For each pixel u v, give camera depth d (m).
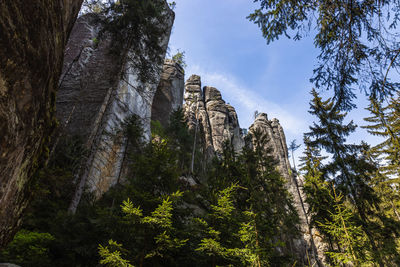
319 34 4.96
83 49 25.97
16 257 6.62
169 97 40.66
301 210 42.62
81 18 28.77
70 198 12.57
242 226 10.07
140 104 24.47
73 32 27.53
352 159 16.61
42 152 2.36
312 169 20.69
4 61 1.25
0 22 1.17
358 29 4.44
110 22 13.66
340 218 12.59
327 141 17.62
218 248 7.57
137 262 6.77
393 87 4.43
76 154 14.35
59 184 12.18
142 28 14.24
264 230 10.72
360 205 15.20
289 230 20.22
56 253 7.55
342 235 12.20
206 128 53.59
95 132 11.98
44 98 1.98
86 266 7.14
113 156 18.14
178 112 33.78
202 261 7.91
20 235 7.66
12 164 1.64
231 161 18.88
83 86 22.92
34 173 2.29
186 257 7.61
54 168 12.36
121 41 14.33
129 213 6.66
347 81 5.00
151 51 14.73
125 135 19.08
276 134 66.12
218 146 51.34
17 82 1.42
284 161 57.25
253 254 8.85
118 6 13.62
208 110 61.44
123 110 21.22
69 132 18.22
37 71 1.66
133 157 9.36
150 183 8.38
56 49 2.01
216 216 9.15
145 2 13.70
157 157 8.83
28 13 1.45
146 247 6.91
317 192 19.00
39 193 10.18
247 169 18.62
